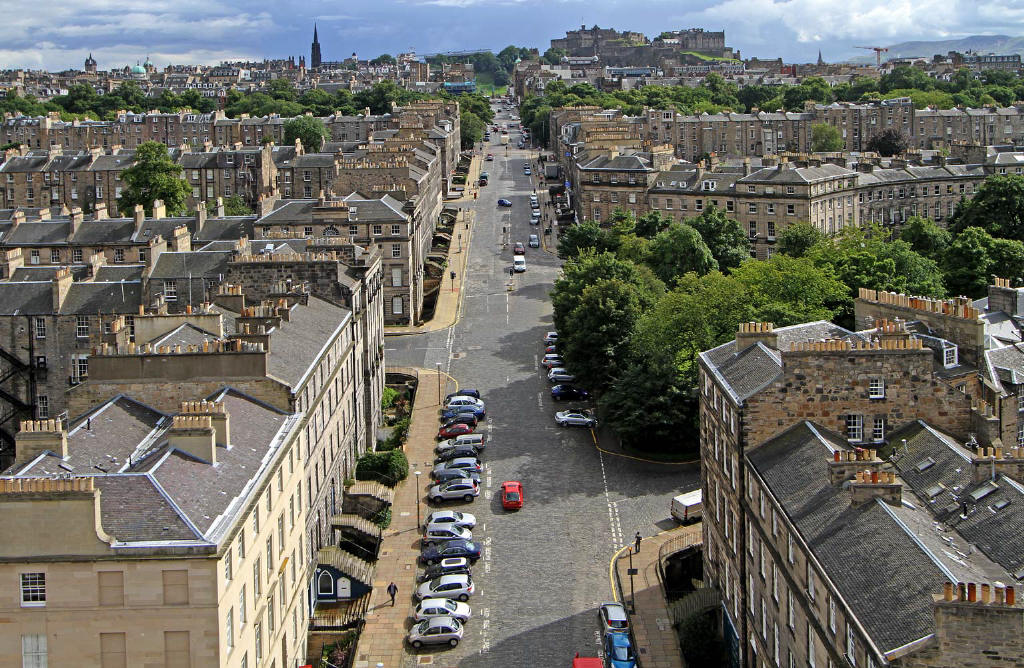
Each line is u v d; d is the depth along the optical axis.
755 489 89.38
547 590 112.00
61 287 148.62
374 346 159.00
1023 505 73.06
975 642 58.12
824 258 185.75
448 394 176.38
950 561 67.50
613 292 168.75
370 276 155.75
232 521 76.31
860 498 76.19
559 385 173.75
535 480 140.75
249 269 140.62
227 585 74.69
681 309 151.75
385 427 163.00
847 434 91.12
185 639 72.06
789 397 91.25
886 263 183.00
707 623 99.50
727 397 96.88
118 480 76.19
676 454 148.38
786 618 80.81
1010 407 98.50
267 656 86.62
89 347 148.00
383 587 113.44
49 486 70.62
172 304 155.25
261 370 100.31
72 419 96.12
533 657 99.50
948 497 78.38
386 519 128.62
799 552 76.81
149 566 71.38
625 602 108.69
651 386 146.62
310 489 108.19
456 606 107.25
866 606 65.88
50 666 71.75
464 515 127.44
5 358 147.00
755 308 152.88
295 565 98.38
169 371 98.88
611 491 136.75
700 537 120.56
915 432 88.88
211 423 84.81
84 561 71.00
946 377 96.88
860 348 91.62
